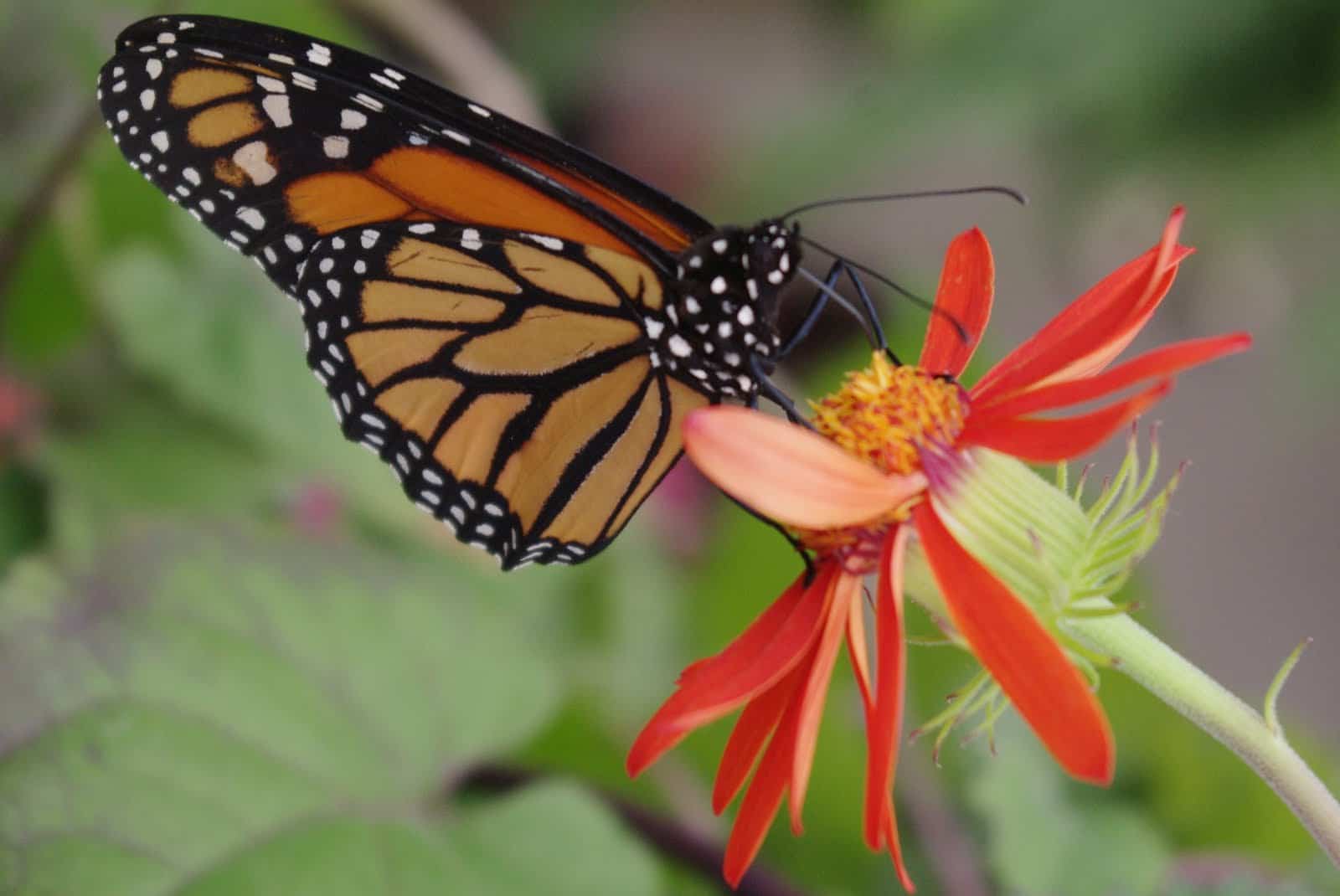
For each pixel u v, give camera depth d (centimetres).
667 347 40
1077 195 69
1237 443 80
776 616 38
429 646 43
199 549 43
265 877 41
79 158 44
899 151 64
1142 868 43
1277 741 37
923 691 45
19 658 41
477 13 77
